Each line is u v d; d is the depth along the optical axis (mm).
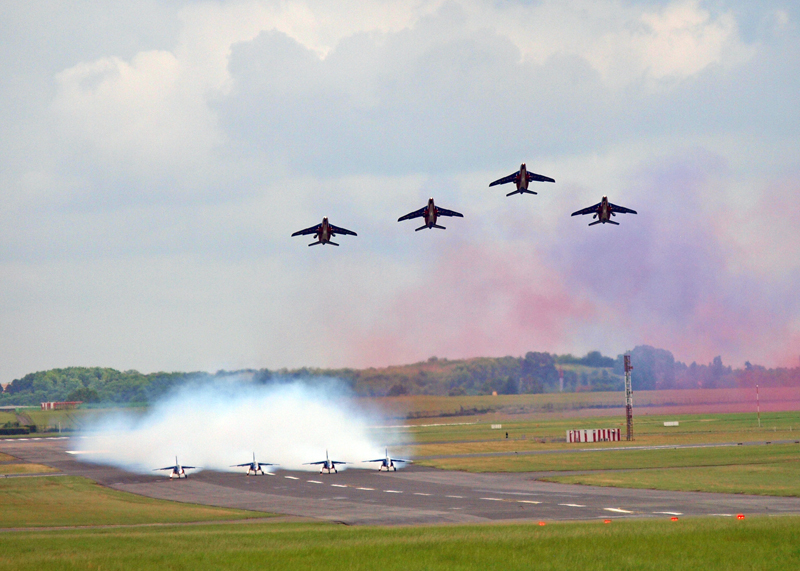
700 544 166125
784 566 149875
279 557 165625
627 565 153000
